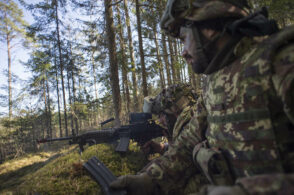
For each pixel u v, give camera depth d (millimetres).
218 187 600
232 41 924
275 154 764
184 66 6812
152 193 1389
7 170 4965
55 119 25750
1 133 16188
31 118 17766
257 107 812
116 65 6102
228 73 975
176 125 1926
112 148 2797
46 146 10828
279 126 763
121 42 7246
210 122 1170
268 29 864
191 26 1029
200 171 1420
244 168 891
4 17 19031
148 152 2650
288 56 696
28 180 2139
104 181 1570
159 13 6156
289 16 3842
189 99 2283
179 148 1497
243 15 961
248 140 851
